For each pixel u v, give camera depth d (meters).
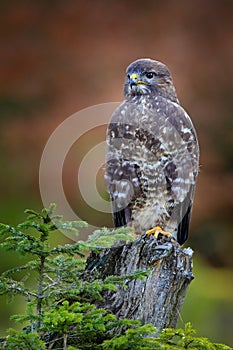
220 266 15.28
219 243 15.30
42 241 5.68
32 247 5.64
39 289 5.77
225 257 15.30
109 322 5.80
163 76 9.62
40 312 5.78
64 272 5.84
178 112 9.34
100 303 6.34
